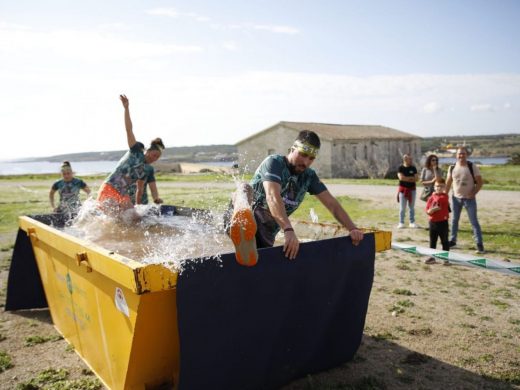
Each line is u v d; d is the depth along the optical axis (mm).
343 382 3830
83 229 5777
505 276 6941
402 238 9875
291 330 3553
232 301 3141
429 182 10750
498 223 11586
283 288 3398
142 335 3031
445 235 7578
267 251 3271
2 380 4008
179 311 2920
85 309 3963
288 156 3773
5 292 6488
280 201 3506
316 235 4945
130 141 6223
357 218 12930
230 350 3221
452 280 6750
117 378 3453
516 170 38062
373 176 41688
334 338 3900
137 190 6875
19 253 5609
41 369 4199
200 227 5895
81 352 4352
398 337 4738
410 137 49281
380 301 5840
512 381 3830
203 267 2977
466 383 3805
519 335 4750
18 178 41906
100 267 3250
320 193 3961
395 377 3918
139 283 2729
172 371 3334
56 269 4586
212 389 3211
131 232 5543
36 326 5277
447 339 4672
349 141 41406
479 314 5359
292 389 3752
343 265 3752
